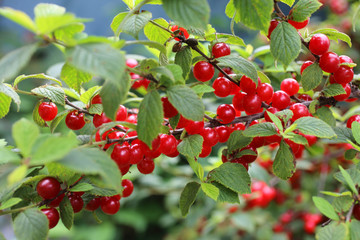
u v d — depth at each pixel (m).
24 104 1.10
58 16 0.34
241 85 0.44
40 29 0.35
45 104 0.44
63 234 0.86
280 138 0.44
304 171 0.75
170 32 0.43
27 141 0.35
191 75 0.55
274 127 0.42
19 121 0.35
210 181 0.42
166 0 0.37
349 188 0.40
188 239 0.95
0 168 0.40
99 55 0.35
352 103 0.67
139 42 0.37
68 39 0.35
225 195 0.42
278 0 0.42
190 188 0.42
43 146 0.34
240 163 0.44
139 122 0.38
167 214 1.07
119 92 0.37
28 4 1.56
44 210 0.41
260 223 0.82
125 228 1.22
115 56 0.35
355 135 0.42
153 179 0.91
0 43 1.40
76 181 0.41
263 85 0.44
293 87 0.46
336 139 0.44
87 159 0.35
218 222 0.81
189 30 0.42
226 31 1.11
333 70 0.44
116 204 0.44
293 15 0.43
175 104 0.38
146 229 1.22
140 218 1.09
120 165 0.40
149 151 0.41
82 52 0.35
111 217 1.12
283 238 0.78
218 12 1.16
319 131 0.40
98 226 1.11
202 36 0.43
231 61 0.41
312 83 0.45
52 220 0.41
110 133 0.42
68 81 0.41
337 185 0.70
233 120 0.45
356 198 0.39
